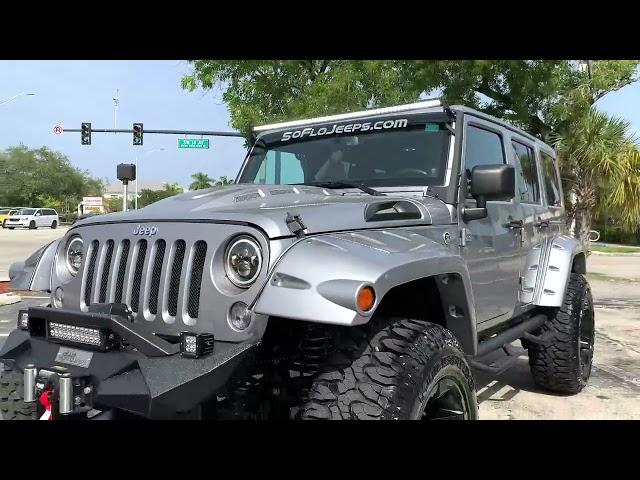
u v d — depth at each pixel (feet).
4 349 9.33
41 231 128.57
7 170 243.60
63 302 10.03
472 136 12.77
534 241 16.03
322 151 13.28
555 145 52.06
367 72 44.98
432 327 8.95
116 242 9.37
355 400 7.83
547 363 16.52
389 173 12.21
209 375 7.54
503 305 13.94
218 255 8.24
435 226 10.69
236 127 46.55
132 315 8.82
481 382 18.45
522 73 45.91
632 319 31.83
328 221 8.82
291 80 47.50
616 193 52.49
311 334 8.33
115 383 7.80
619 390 17.76
